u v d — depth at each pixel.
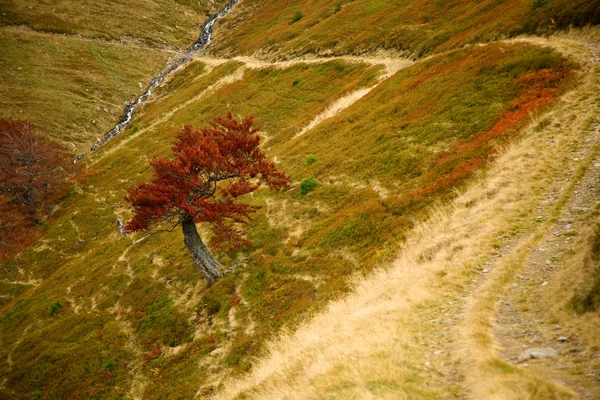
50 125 81.19
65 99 88.50
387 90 43.56
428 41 50.41
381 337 11.98
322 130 43.88
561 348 8.89
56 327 31.97
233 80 78.88
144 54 111.12
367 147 34.06
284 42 81.62
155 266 34.16
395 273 17.48
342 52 64.44
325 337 14.38
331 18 78.38
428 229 20.02
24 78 90.56
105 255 42.44
